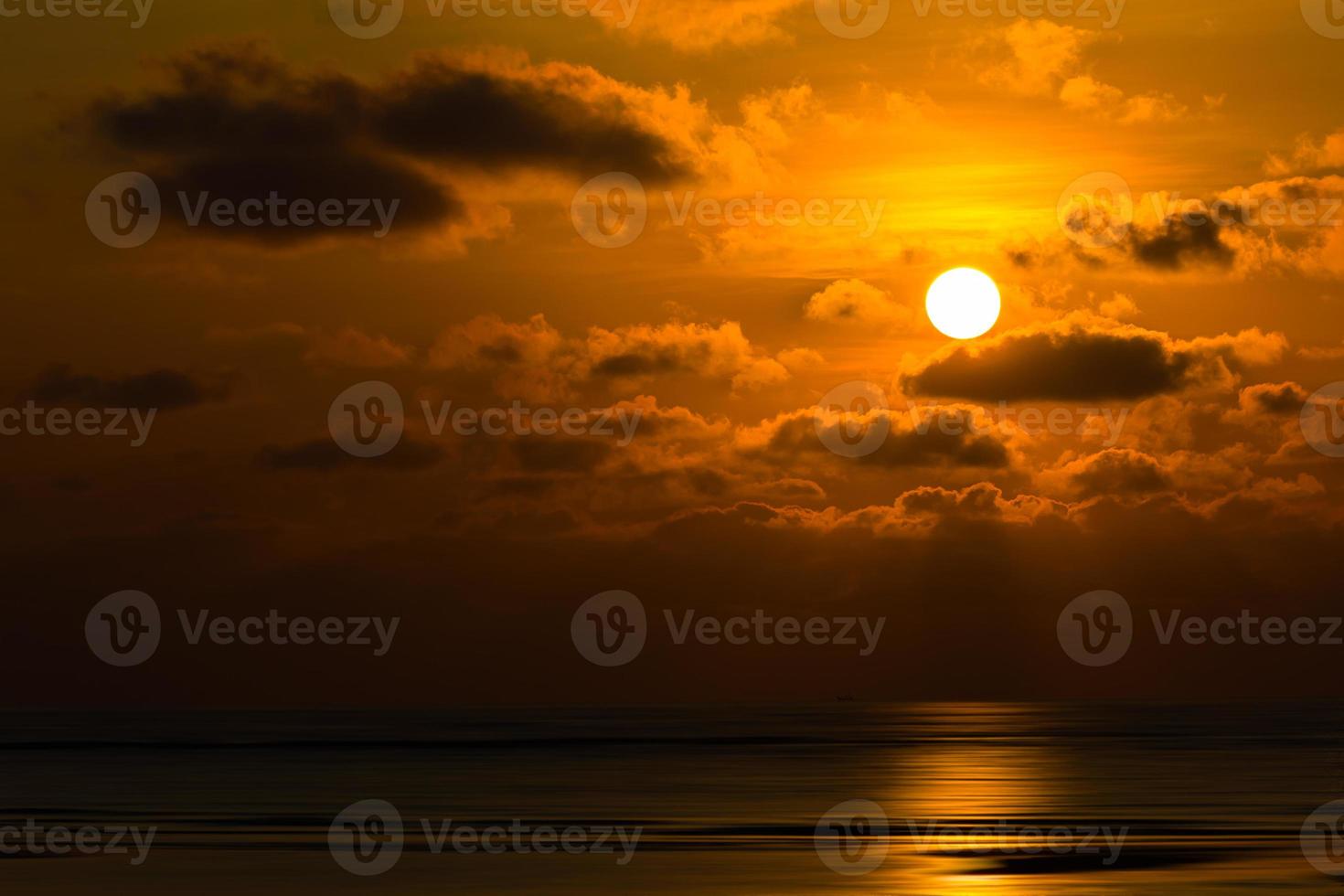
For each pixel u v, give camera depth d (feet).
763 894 131.03
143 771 310.04
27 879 142.51
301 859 154.92
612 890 133.59
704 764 325.42
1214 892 131.03
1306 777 272.92
